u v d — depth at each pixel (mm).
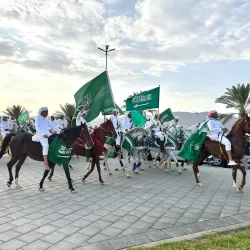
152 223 5316
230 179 9969
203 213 5953
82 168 12281
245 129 8023
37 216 5617
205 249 4062
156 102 12086
